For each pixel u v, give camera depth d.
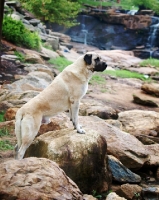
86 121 7.75
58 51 21.38
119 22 32.25
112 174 6.30
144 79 18.98
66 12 27.52
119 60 23.94
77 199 3.71
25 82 11.26
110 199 4.67
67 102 5.70
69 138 5.58
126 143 7.09
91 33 32.78
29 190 3.48
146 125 9.81
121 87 16.09
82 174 5.45
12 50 16.52
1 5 11.08
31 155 5.88
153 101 13.43
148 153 7.09
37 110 5.49
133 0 34.84
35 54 17.02
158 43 30.78
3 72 13.55
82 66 5.65
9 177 3.61
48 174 3.72
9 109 8.63
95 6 34.16
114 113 10.09
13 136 7.60
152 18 31.69
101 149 5.70
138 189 5.90
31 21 24.06
